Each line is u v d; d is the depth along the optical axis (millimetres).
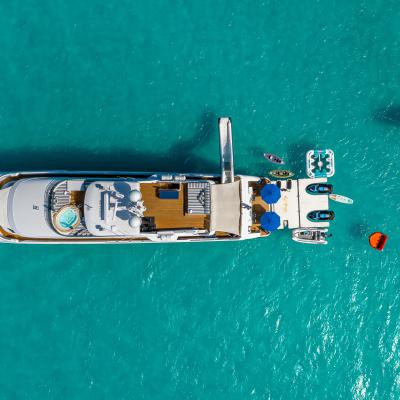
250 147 16219
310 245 16234
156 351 15625
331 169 15852
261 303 16047
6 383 15125
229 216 13938
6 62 15570
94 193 12727
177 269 15711
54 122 15656
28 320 15211
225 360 15828
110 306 15492
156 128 15961
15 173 14039
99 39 15898
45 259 15266
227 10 16297
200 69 16188
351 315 16359
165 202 13633
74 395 15312
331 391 16156
